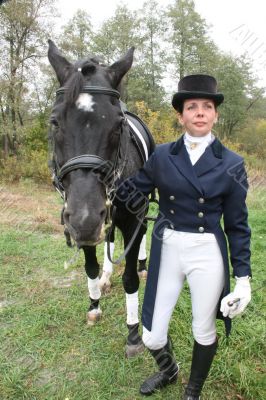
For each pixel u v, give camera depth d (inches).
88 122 76.9
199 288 76.4
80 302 135.5
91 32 925.8
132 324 109.5
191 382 85.9
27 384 98.0
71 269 165.3
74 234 75.1
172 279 79.6
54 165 90.9
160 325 81.7
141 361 105.0
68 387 96.5
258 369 99.7
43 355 108.7
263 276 153.0
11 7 609.9
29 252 186.4
